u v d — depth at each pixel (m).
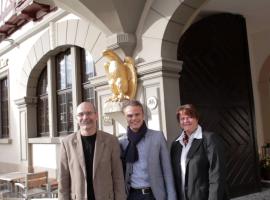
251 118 6.91
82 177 2.83
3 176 7.73
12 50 10.46
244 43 6.99
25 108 9.60
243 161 6.63
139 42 5.66
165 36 5.34
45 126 9.40
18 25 9.52
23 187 6.56
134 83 5.59
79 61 8.01
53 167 8.61
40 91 9.66
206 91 6.15
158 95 5.36
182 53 5.86
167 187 3.03
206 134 2.97
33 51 9.23
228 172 6.33
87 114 2.89
